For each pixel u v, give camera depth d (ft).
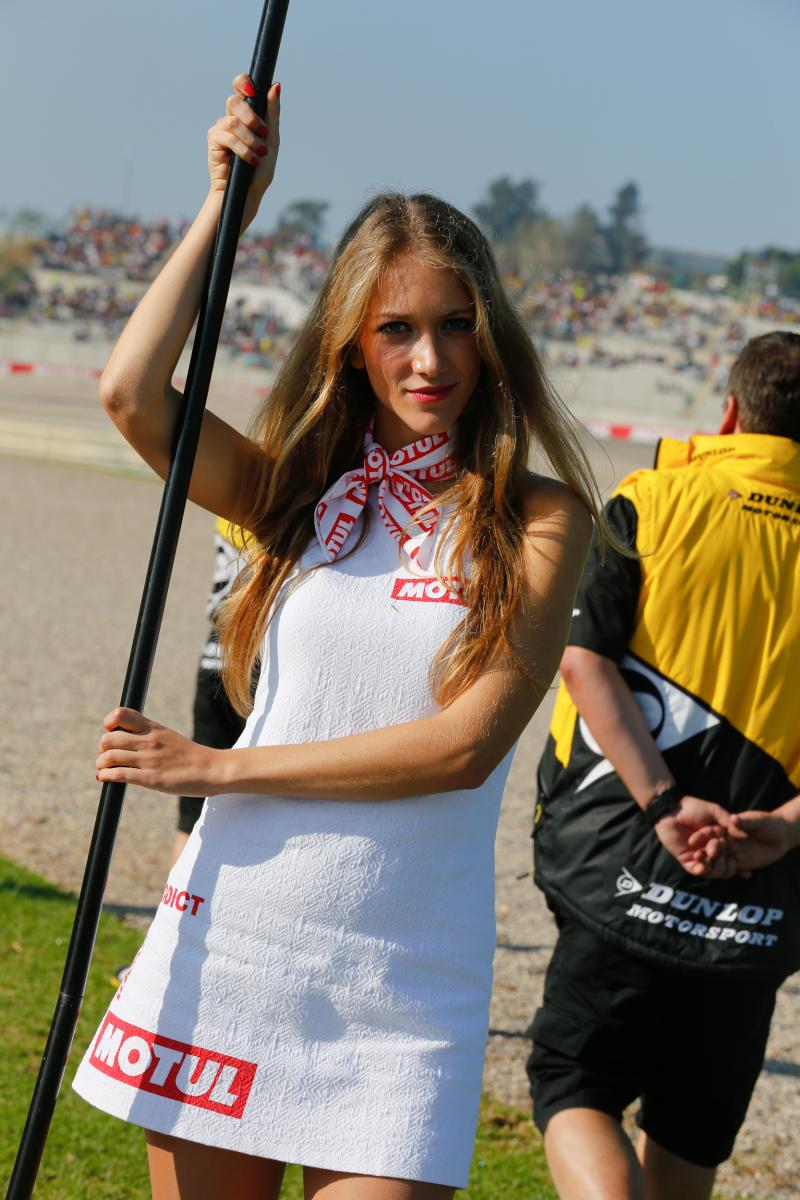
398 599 6.12
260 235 238.48
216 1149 5.88
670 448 8.98
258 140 6.27
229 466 6.67
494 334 6.31
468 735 5.87
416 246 6.14
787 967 8.14
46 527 46.91
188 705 25.82
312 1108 5.76
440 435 6.33
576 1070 8.33
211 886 6.00
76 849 17.84
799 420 8.57
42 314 202.08
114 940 14.80
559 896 8.35
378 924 5.86
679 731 8.17
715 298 232.94
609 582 8.23
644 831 8.14
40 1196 9.98
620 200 337.11
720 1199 10.87
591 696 8.14
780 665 8.14
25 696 25.64
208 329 6.22
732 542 8.22
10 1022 12.57
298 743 6.07
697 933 8.07
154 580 6.17
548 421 6.40
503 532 6.11
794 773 8.19
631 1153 7.93
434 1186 5.73
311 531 6.44
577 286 208.95
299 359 6.64
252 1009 5.84
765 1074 13.43
